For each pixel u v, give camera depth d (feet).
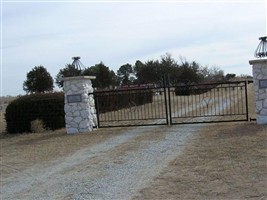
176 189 19.62
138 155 28.68
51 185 22.81
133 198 18.84
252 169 21.91
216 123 41.63
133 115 61.26
